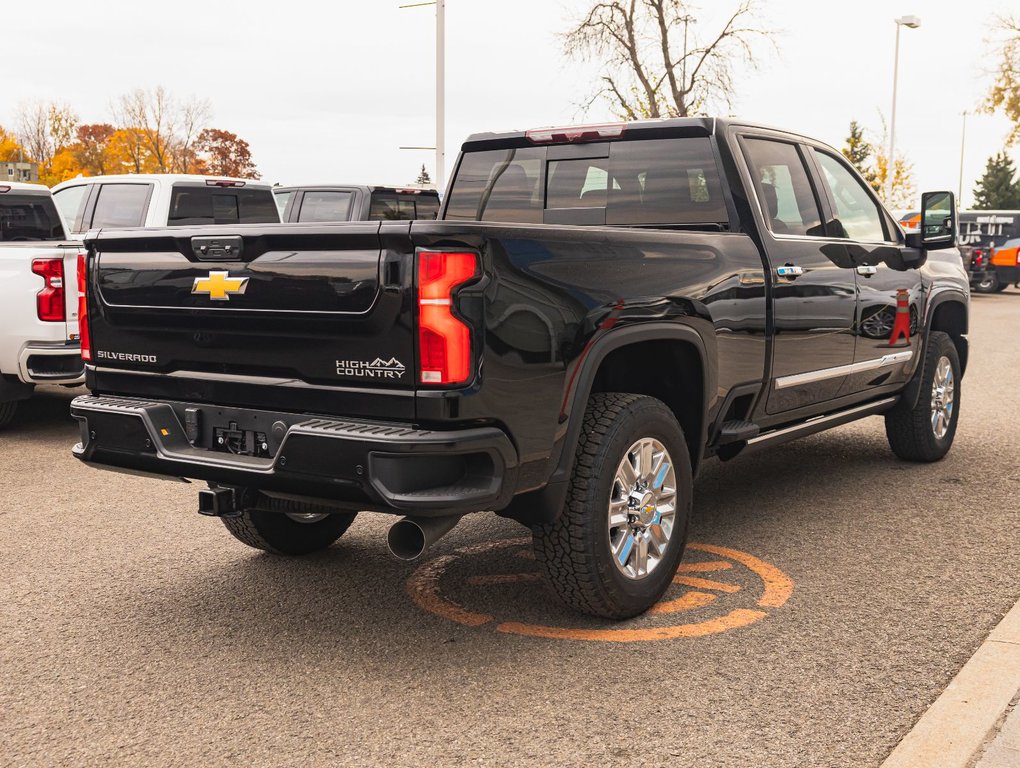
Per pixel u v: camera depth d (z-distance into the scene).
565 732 3.20
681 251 4.31
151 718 3.35
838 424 5.98
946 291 6.92
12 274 7.80
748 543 5.19
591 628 4.06
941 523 5.54
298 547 5.00
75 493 6.43
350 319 3.42
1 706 3.45
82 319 4.24
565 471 3.74
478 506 3.38
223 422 3.83
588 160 5.29
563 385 3.66
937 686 3.49
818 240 5.44
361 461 3.35
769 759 3.01
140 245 3.99
